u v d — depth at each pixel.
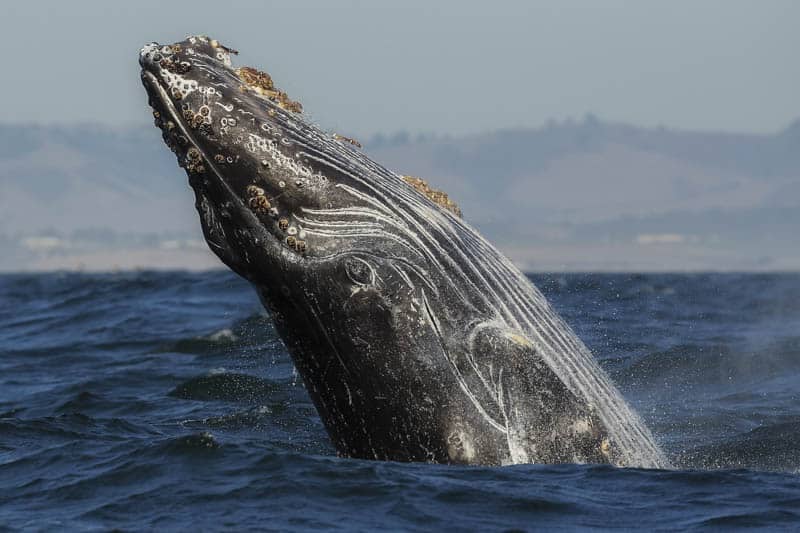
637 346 88.19
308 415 62.25
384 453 43.00
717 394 71.50
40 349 100.50
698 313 122.88
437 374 40.94
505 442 41.78
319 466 44.00
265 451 46.81
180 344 96.44
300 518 39.75
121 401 70.50
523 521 39.09
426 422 41.44
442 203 44.50
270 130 40.97
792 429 55.97
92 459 48.75
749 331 104.50
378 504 40.41
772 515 39.91
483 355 41.44
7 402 74.12
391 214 41.56
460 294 41.53
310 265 40.69
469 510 39.75
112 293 158.12
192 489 43.28
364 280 40.34
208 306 132.25
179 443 48.50
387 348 40.81
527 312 43.06
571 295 133.75
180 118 40.94
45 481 46.25
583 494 41.19
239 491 42.66
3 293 192.62
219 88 41.00
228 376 74.81
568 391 42.69
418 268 41.09
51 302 156.25
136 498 42.94
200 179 41.22
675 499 41.22
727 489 42.38
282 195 40.75
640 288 163.12
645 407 66.62
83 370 87.62
